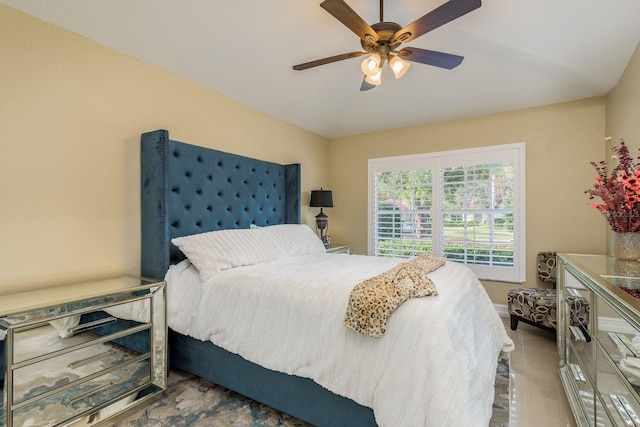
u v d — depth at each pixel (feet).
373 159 14.46
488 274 11.80
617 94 9.12
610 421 4.47
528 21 7.42
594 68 8.70
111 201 7.29
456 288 5.71
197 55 8.22
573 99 10.52
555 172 10.82
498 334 7.64
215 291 6.53
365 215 14.67
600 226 10.20
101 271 7.09
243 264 7.63
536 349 8.71
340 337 4.88
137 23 6.91
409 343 4.32
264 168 11.41
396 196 13.83
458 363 4.19
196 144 9.25
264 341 5.66
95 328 5.61
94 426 5.39
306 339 5.21
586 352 5.60
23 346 4.75
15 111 5.89
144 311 6.34
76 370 5.38
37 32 6.16
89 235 6.91
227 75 9.27
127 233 7.57
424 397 4.03
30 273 6.06
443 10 5.23
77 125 6.74
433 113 12.26
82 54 6.82
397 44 6.34
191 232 8.66
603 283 4.53
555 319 8.91
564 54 8.35
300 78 10.19
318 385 5.19
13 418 4.66
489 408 5.04
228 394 6.52
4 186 5.77
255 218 10.98
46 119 6.28
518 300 9.76
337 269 7.17
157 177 7.48
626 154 5.80
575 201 10.53
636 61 7.67
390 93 11.35
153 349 6.43
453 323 4.51
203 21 7.24
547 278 10.51
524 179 11.25
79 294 5.66
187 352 7.00
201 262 7.09
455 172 12.50
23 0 5.84
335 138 15.49
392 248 13.91
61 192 6.49
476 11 7.24
